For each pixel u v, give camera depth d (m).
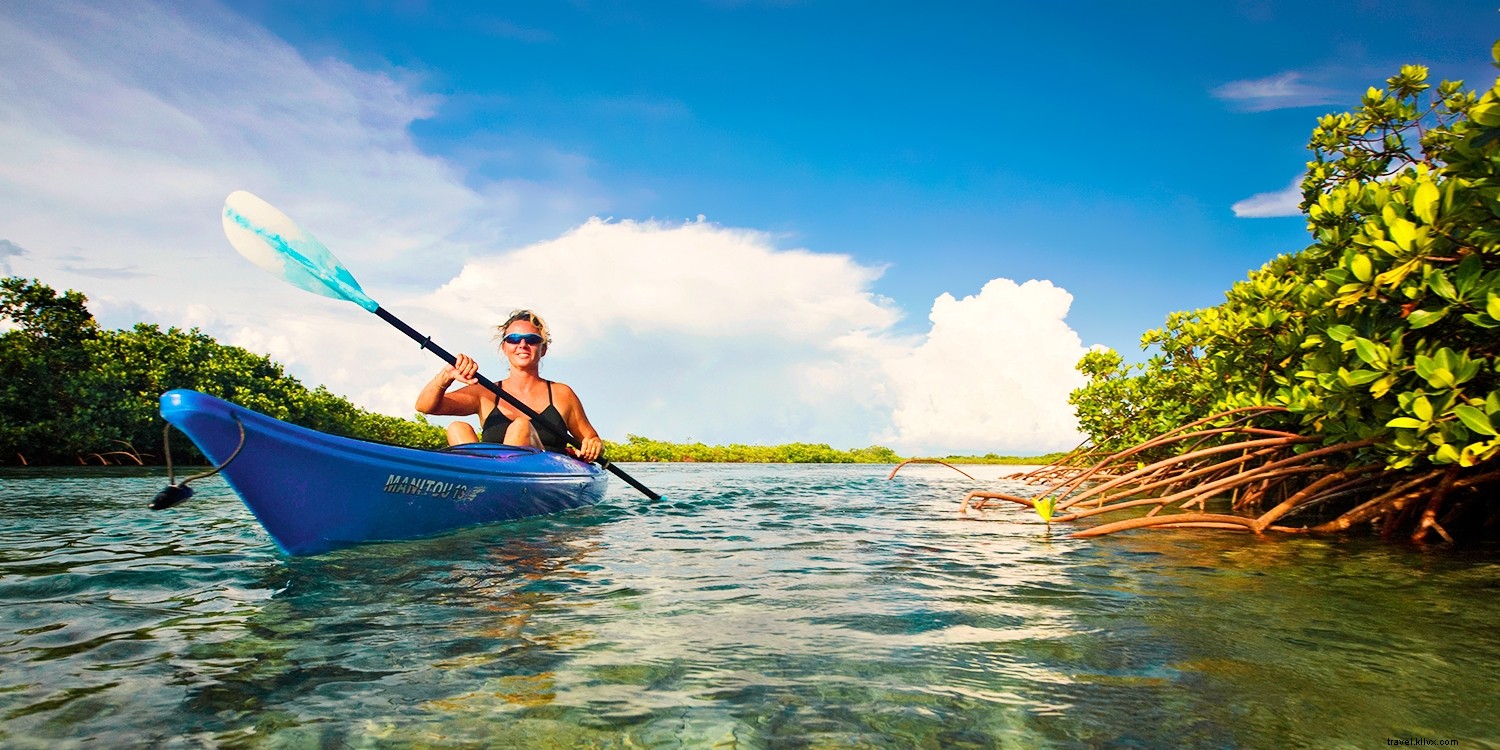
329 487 3.63
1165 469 5.48
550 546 3.96
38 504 6.34
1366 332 3.98
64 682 1.75
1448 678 1.83
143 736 1.46
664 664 1.91
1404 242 3.29
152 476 11.97
